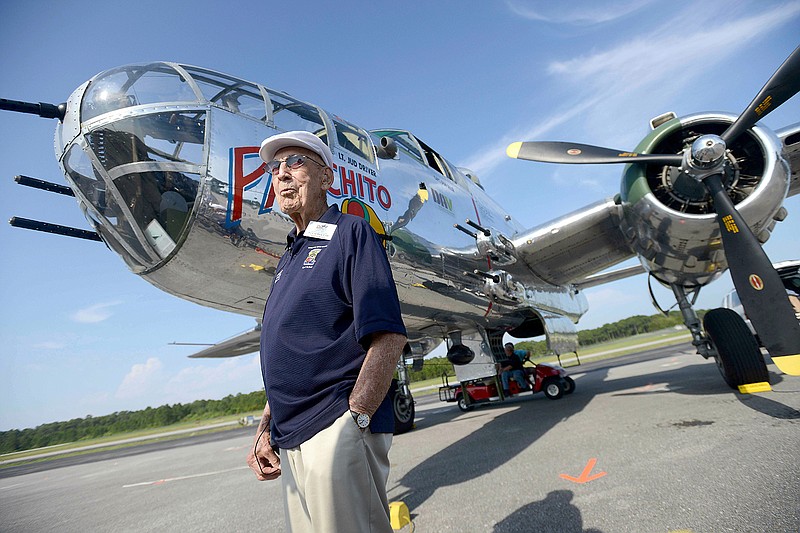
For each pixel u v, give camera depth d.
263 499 4.20
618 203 6.01
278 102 3.87
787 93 4.38
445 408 11.77
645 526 2.10
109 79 3.18
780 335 4.05
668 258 5.39
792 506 2.03
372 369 1.17
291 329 1.30
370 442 1.23
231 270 3.51
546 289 8.52
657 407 5.16
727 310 5.36
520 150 5.96
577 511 2.43
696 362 11.18
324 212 1.61
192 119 3.24
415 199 5.00
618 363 17.30
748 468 2.62
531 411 6.91
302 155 1.59
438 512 2.81
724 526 1.96
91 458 17.98
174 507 4.52
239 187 3.26
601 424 4.75
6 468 20.78
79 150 3.07
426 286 5.13
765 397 4.69
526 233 6.80
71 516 5.09
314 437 1.17
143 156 3.05
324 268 1.35
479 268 5.95
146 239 3.19
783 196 4.70
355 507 1.10
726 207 4.45
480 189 7.87
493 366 7.72
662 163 4.93
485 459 4.07
